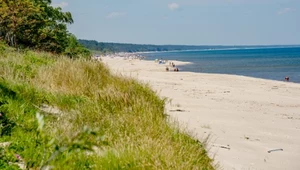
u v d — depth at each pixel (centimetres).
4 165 371
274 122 1171
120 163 439
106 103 761
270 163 727
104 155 453
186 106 1340
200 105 1403
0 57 1162
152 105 802
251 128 1052
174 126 668
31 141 454
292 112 1391
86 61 1127
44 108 694
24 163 393
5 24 2408
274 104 1590
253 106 1500
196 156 548
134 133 579
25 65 1093
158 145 520
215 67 5703
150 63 6931
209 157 653
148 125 622
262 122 1156
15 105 611
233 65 6238
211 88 2142
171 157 484
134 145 518
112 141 538
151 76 3172
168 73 3672
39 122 186
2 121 504
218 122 1089
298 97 1861
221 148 793
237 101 1623
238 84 2484
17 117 552
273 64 6322
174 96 1662
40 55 1516
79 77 949
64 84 904
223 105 1462
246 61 7881
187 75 3350
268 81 2775
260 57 10575
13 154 407
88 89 884
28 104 659
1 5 2298
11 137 467
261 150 820
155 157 466
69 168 384
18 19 2350
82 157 421
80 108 699
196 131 926
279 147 859
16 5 2333
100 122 626
